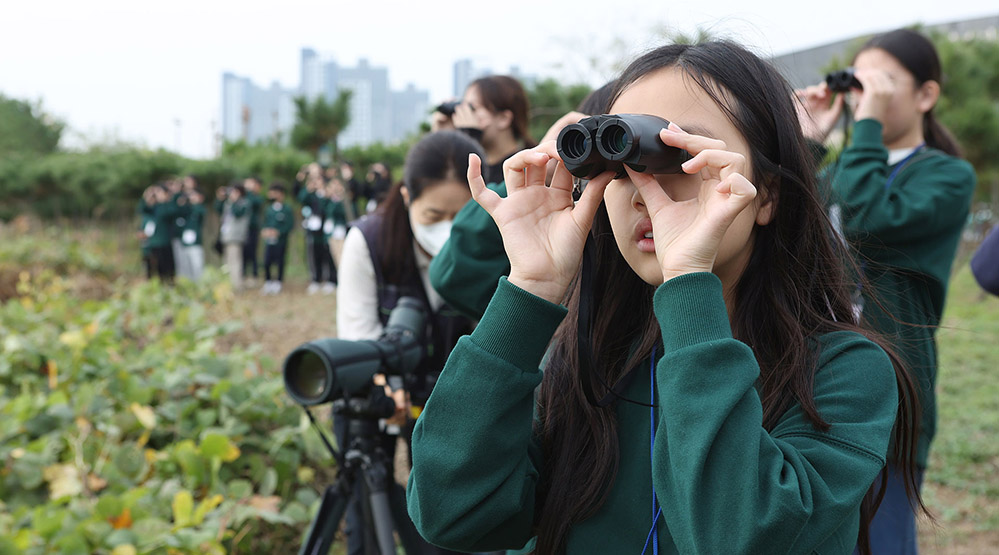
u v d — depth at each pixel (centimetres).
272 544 300
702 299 95
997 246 230
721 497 89
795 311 110
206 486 296
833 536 101
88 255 1097
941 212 225
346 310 251
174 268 1366
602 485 111
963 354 711
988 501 407
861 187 228
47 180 1947
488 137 295
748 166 104
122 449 303
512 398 105
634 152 93
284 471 316
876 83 237
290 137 1875
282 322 885
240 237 1348
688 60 107
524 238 110
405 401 214
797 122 112
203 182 1773
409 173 235
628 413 115
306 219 1405
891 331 202
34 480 287
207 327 496
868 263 196
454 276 196
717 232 95
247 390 339
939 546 353
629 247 107
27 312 518
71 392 366
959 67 1082
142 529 250
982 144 1052
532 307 106
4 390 370
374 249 245
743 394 92
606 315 124
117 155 1950
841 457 96
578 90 975
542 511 118
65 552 233
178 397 346
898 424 115
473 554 212
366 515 213
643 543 108
